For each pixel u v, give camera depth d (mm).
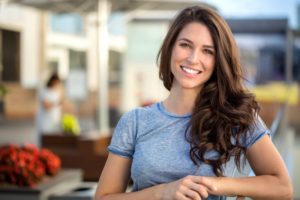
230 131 1987
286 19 11320
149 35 12289
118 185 2143
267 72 11422
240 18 11359
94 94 18984
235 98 2072
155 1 9078
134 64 12547
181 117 2070
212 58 2082
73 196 4516
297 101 14812
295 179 6578
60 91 8812
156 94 12500
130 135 2123
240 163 2020
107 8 9625
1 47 20859
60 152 7758
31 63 22312
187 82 2068
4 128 17641
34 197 4438
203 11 2094
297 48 14203
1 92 7625
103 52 9656
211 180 1857
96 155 7648
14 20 21234
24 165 4586
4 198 4484
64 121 8500
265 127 2031
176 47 2104
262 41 11430
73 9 9867
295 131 12656
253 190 1882
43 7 9586
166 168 2012
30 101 21203
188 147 2018
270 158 1966
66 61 23531
